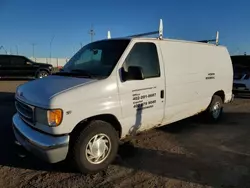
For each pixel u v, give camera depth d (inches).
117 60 167.2
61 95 141.3
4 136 223.6
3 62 761.0
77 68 181.6
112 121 168.1
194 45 231.8
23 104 159.3
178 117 216.8
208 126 263.1
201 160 178.7
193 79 226.8
